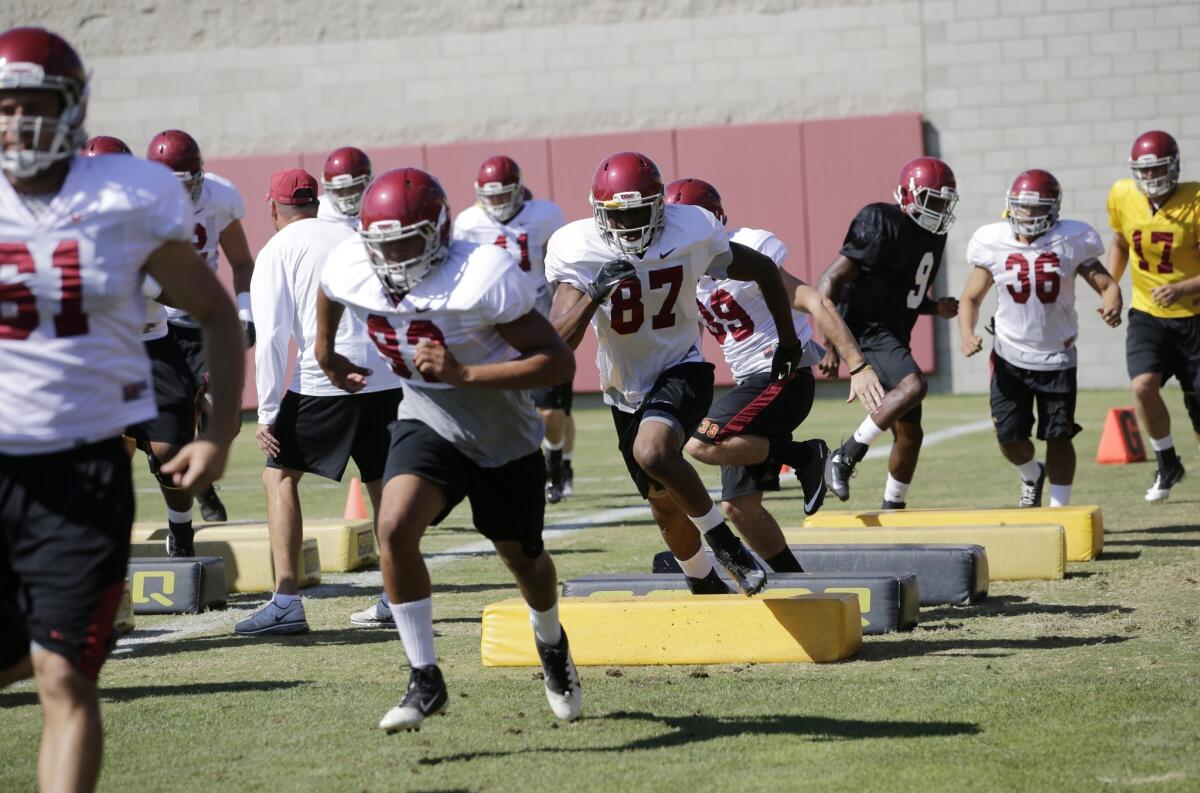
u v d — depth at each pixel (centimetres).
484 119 7062
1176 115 6506
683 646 1822
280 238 2128
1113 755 1348
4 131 1064
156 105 7262
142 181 1109
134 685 1803
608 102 6975
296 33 7156
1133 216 3225
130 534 1125
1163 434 3284
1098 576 2377
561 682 1530
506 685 1742
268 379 2134
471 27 7044
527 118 7038
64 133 1077
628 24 6944
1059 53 6594
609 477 4372
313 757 1438
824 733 1463
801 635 1798
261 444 2164
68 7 7269
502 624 1853
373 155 7094
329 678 1822
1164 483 3300
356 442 2166
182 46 7231
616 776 1335
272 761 1427
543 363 1380
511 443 1455
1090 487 3634
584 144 6919
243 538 2644
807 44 6812
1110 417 4212
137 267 1110
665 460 1806
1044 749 1376
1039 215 2947
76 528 1089
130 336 1129
